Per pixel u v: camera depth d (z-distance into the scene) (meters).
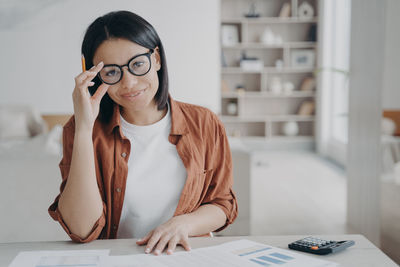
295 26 6.33
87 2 5.06
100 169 1.13
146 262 0.85
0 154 2.35
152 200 1.12
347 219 3.01
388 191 2.25
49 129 4.99
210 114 1.22
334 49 5.73
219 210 1.15
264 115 6.55
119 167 1.11
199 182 1.15
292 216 3.20
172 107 1.16
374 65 2.45
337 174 4.71
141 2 5.17
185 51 5.29
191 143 1.15
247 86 6.43
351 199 2.92
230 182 1.21
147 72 0.99
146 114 1.13
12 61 5.07
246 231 2.84
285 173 4.76
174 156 1.13
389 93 2.26
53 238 2.04
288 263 0.83
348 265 0.83
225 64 6.17
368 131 2.55
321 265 0.82
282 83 6.45
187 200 1.12
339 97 5.66
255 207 3.44
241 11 6.26
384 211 2.30
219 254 0.89
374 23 2.43
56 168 2.09
